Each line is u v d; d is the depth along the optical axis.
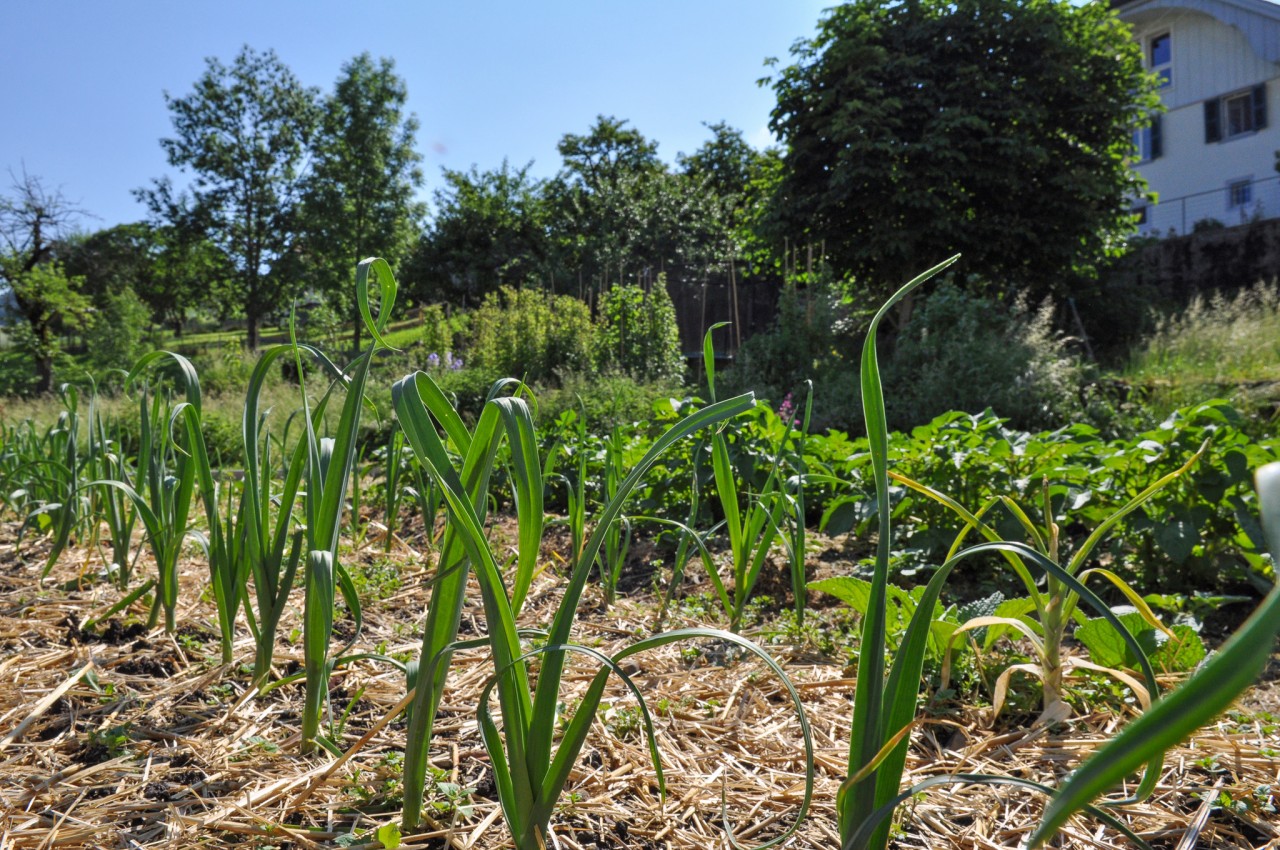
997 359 8.39
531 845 1.23
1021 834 1.51
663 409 4.56
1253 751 1.78
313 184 34.25
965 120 12.98
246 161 34.41
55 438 3.54
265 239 34.66
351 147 33.94
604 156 35.59
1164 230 20.86
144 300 41.31
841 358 10.79
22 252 24.55
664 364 12.27
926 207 13.40
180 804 1.55
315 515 1.76
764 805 1.62
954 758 1.80
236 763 1.71
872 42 14.30
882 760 1.09
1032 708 2.01
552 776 1.22
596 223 28.44
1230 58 19.33
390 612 2.82
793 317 11.04
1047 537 1.92
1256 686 2.26
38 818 1.49
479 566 1.20
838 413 8.52
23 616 2.58
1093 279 14.53
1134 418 7.17
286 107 34.91
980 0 13.70
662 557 3.75
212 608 2.72
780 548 3.72
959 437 3.72
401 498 4.21
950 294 9.86
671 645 2.55
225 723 1.89
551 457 2.78
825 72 14.33
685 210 28.08
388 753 1.74
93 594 2.83
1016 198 14.06
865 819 1.09
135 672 2.18
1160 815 1.57
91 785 1.62
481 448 1.42
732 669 2.36
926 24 14.12
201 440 2.07
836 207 14.39
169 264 38.06
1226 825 1.54
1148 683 1.03
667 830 1.52
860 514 3.52
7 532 3.84
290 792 1.60
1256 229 14.92
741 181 34.19
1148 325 13.51
